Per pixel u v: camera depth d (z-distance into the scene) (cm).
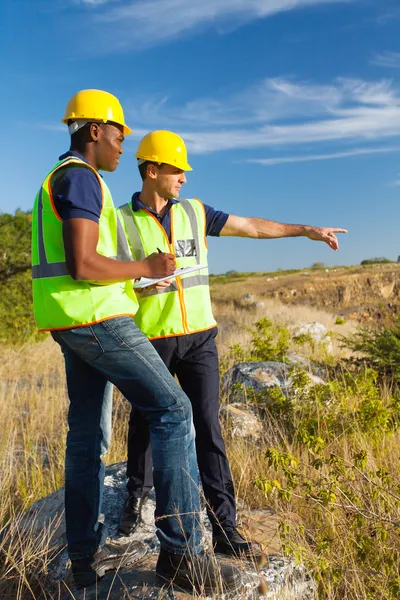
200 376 326
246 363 730
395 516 331
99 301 259
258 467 455
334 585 307
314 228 361
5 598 323
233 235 359
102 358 262
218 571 271
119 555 318
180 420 268
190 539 269
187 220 343
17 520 389
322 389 589
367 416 520
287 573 296
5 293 1309
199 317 331
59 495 402
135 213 339
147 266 264
